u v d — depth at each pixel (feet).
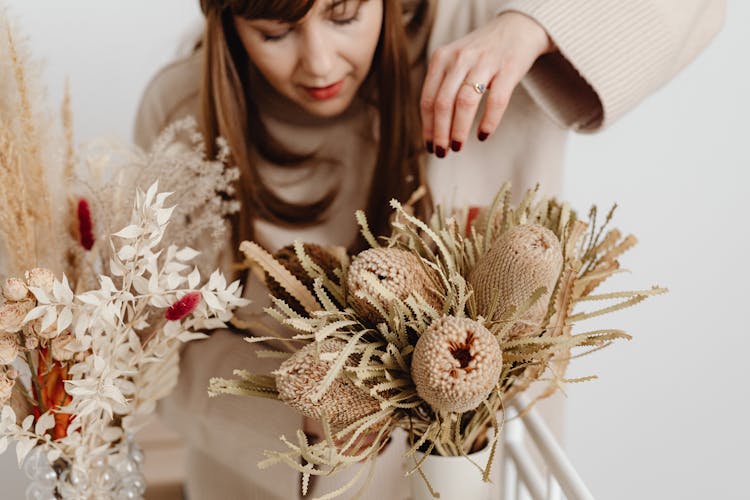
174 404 3.26
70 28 3.21
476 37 2.62
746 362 4.13
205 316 2.19
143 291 2.06
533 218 2.00
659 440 4.26
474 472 2.00
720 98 3.82
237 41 3.07
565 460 2.09
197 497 3.43
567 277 1.82
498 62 2.56
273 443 3.00
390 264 1.78
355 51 2.86
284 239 3.39
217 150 3.21
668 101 3.81
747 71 3.79
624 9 2.72
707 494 4.33
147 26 3.28
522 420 2.35
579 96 2.92
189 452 3.39
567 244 1.91
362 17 2.81
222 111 3.14
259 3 2.56
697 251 4.01
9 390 1.93
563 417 3.65
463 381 1.58
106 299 1.94
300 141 3.26
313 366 1.72
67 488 2.24
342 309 1.94
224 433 3.11
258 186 3.29
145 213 1.97
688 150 3.88
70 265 2.36
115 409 2.24
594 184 3.91
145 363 2.32
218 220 2.48
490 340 1.63
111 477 2.31
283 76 2.90
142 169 2.31
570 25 2.64
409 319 1.74
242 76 3.15
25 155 2.12
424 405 1.87
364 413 1.80
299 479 2.98
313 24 2.71
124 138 3.39
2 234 2.07
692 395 4.19
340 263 2.07
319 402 1.75
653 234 3.98
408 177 3.29
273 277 2.00
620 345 4.11
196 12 3.30
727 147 3.88
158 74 3.32
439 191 3.36
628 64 2.73
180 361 3.19
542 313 1.81
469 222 2.18
